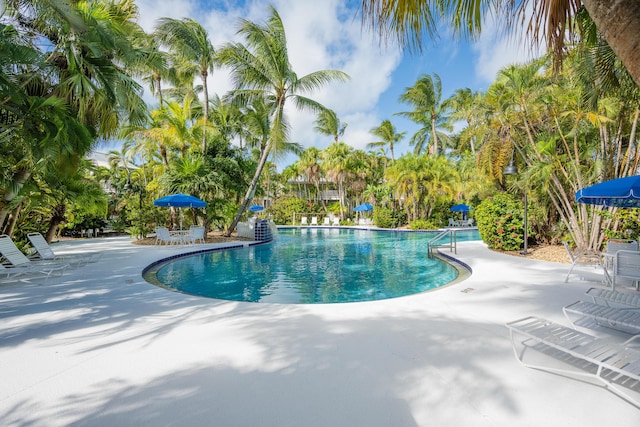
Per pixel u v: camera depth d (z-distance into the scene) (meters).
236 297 6.25
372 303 4.57
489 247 11.36
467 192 23.39
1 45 5.29
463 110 13.29
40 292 5.34
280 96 14.70
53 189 9.05
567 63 7.03
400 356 2.85
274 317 3.96
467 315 3.99
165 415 2.03
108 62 6.93
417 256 11.58
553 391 2.26
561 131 9.36
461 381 2.41
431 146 30.45
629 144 7.63
